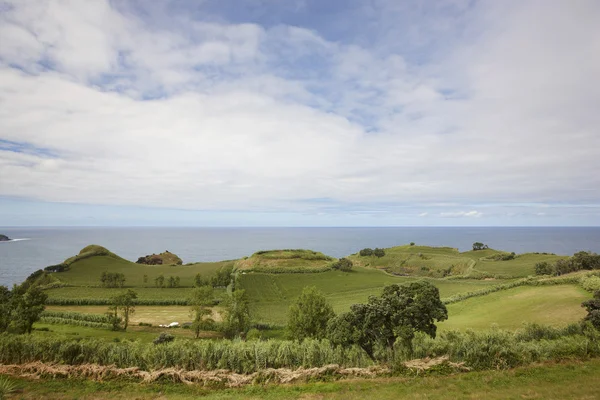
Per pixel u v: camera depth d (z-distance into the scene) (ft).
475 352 77.20
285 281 363.97
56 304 285.43
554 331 97.19
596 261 264.72
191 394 68.59
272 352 81.61
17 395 66.64
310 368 76.69
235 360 79.66
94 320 233.55
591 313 102.32
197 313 203.51
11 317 169.99
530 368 73.15
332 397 63.67
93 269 488.02
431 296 82.99
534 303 185.88
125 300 219.20
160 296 322.14
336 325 85.87
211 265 539.29
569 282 214.28
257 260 451.53
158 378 75.00
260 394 67.15
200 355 81.00
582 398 56.65
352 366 79.46
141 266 534.37
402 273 474.90
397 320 81.00
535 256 464.65
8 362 82.28
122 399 66.03
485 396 59.88
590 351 79.41
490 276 359.66
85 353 82.79
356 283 355.15
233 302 209.26
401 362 77.05
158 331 213.87
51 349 83.41
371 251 585.22
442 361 76.48
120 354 81.92
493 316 177.68
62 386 71.82
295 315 153.38
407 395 62.59
